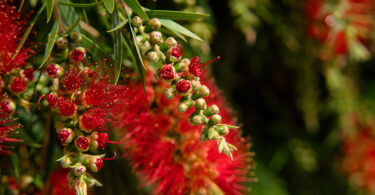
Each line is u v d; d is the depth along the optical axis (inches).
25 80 12.7
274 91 25.7
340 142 27.6
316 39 22.8
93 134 12.1
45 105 13.2
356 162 28.0
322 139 27.9
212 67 21.5
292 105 26.5
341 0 21.9
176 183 14.3
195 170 14.2
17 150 14.2
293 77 25.0
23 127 13.8
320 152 27.8
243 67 23.9
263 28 22.4
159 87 14.4
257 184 23.9
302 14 22.3
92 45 13.2
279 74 24.9
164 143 14.4
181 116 14.4
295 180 27.0
